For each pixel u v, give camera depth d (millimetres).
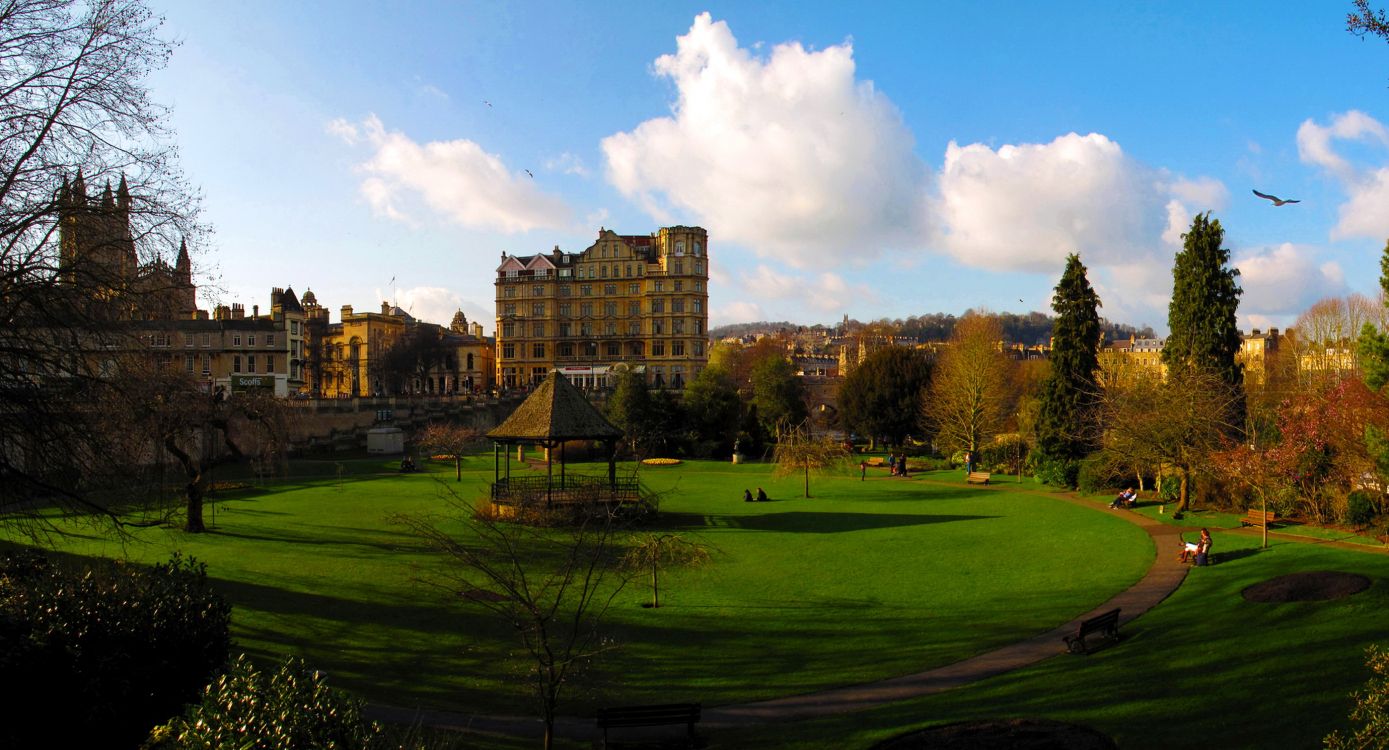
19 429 22109
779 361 102312
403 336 145125
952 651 22453
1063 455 61875
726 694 19641
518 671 21062
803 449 59031
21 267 21578
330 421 93438
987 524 44000
